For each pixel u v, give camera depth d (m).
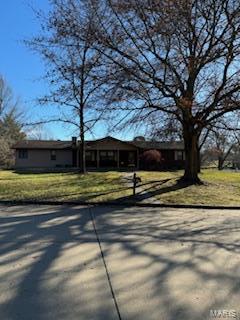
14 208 15.66
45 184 24.09
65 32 21.17
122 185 23.55
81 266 7.18
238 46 20.47
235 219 13.42
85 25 20.92
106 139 52.50
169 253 8.20
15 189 21.48
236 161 73.81
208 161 82.50
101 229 11.00
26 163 54.16
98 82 21.16
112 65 20.89
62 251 8.30
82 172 35.62
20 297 5.68
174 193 20.14
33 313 5.14
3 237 9.70
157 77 21.52
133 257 7.85
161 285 6.19
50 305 5.40
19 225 11.49
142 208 16.33
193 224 12.16
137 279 6.46
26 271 6.86
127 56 20.69
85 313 5.14
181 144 54.31
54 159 54.59
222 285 6.22
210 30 20.81
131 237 9.88
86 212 14.64
